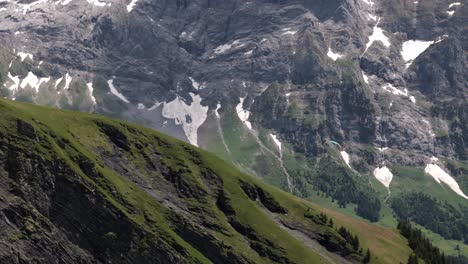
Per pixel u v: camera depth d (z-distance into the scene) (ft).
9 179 530.68
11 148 541.34
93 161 597.93
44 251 523.29
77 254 542.98
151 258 574.97
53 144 569.23
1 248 499.10
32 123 573.74
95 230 559.79
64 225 545.85
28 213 525.34
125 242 569.23
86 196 561.84
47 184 546.67
